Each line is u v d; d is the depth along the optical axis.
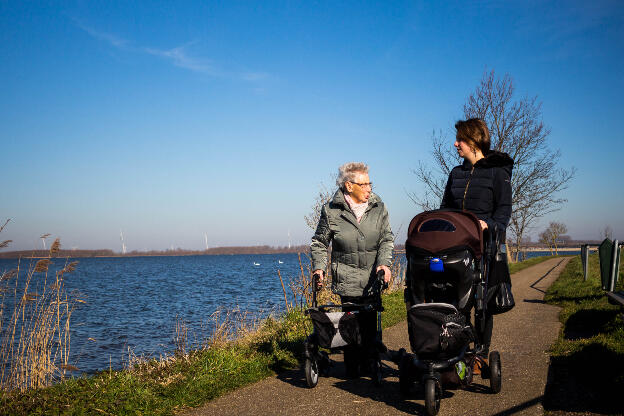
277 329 8.30
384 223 5.01
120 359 10.74
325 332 4.73
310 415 4.10
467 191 4.62
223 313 15.09
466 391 4.57
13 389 5.55
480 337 4.62
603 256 11.48
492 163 4.52
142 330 15.11
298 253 10.53
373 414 4.05
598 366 5.10
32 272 6.73
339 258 5.03
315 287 5.06
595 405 3.96
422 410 4.12
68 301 7.06
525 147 24.58
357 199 4.97
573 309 9.61
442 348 3.91
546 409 3.95
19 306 6.64
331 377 5.38
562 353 5.92
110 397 4.68
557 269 24.66
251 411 4.29
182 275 55.66
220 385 5.07
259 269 63.56
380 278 4.74
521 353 6.12
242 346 6.95
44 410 4.37
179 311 19.59
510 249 35.12
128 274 62.50
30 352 6.29
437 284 4.20
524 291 14.81
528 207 25.91
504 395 4.39
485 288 4.31
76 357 11.02
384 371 5.61
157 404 4.54
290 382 5.22
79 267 97.12
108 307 21.98
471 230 4.13
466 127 4.66
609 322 7.55
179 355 6.62
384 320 8.94
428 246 4.11
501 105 24.61
